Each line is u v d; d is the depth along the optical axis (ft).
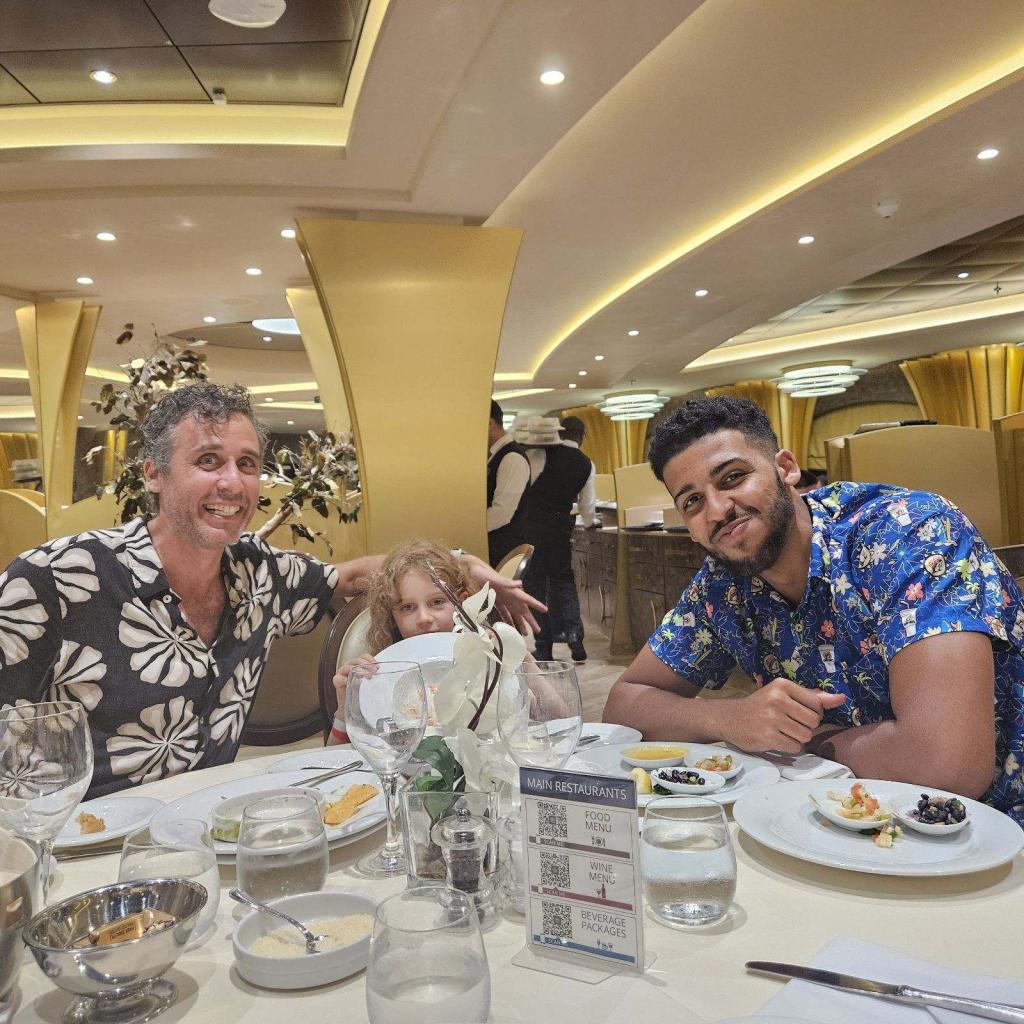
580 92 12.49
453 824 2.75
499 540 17.17
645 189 18.34
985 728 3.68
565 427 21.75
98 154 14.66
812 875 2.88
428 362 16.48
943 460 12.48
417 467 16.25
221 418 5.18
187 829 2.99
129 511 11.25
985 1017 1.91
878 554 4.37
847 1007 2.02
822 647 4.72
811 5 12.04
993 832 2.97
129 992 2.18
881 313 38.04
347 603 6.68
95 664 4.99
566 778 2.43
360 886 2.99
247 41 13.03
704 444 4.47
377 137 14.02
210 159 14.78
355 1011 2.19
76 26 12.52
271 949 2.39
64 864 3.31
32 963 2.56
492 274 16.78
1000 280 32.83
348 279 16.28
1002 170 17.24
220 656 5.40
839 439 13.62
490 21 10.78
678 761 4.16
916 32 12.93
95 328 24.31
